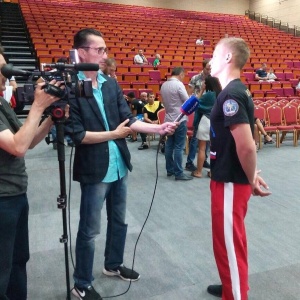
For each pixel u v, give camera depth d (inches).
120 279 81.4
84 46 65.1
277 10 722.2
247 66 441.1
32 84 50.7
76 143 64.6
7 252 53.0
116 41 461.1
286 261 89.4
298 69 454.3
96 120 67.6
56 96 49.7
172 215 118.4
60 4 603.5
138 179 158.4
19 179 53.2
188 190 144.8
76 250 72.6
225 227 61.9
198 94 174.1
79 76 65.9
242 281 61.9
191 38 543.2
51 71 51.5
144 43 467.5
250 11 789.2
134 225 110.0
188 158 174.4
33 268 85.1
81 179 68.1
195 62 418.9
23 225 59.4
